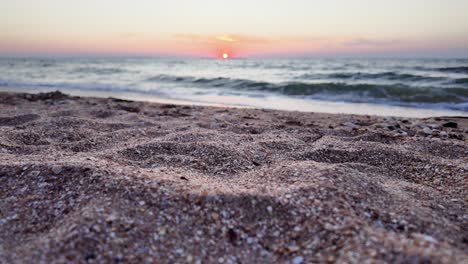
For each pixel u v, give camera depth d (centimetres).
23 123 68
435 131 65
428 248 20
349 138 57
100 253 21
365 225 24
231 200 28
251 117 82
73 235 22
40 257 21
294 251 22
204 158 43
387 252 20
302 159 44
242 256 23
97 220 24
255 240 24
